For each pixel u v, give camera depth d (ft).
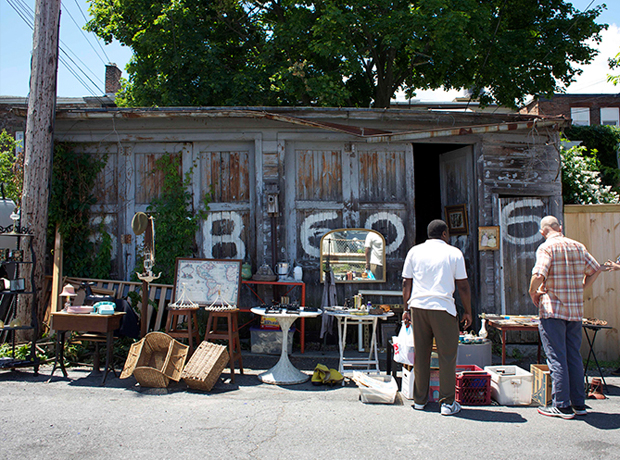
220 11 42.57
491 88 46.21
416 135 22.21
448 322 13.53
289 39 40.14
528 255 24.30
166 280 23.16
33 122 20.75
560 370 13.60
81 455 10.27
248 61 44.83
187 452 10.53
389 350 17.31
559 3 44.32
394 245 24.39
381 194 24.45
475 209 24.71
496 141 24.52
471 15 38.40
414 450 10.91
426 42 39.70
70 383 16.16
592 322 17.47
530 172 24.57
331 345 23.17
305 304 23.59
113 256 23.66
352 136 23.93
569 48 41.63
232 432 11.81
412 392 15.37
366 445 11.16
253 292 23.15
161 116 22.43
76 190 23.50
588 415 13.76
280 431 11.96
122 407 13.64
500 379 14.89
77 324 16.46
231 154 24.06
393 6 39.73
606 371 19.66
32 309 17.48
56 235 22.76
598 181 31.68
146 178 23.98
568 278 13.85
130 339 19.83
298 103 44.27
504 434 12.03
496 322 18.03
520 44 41.68
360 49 42.01
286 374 17.15
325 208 24.13
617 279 21.57
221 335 17.30
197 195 23.89
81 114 22.21
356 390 16.33
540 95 44.73
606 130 54.44
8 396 14.44
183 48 39.78
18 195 24.73
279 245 23.38
